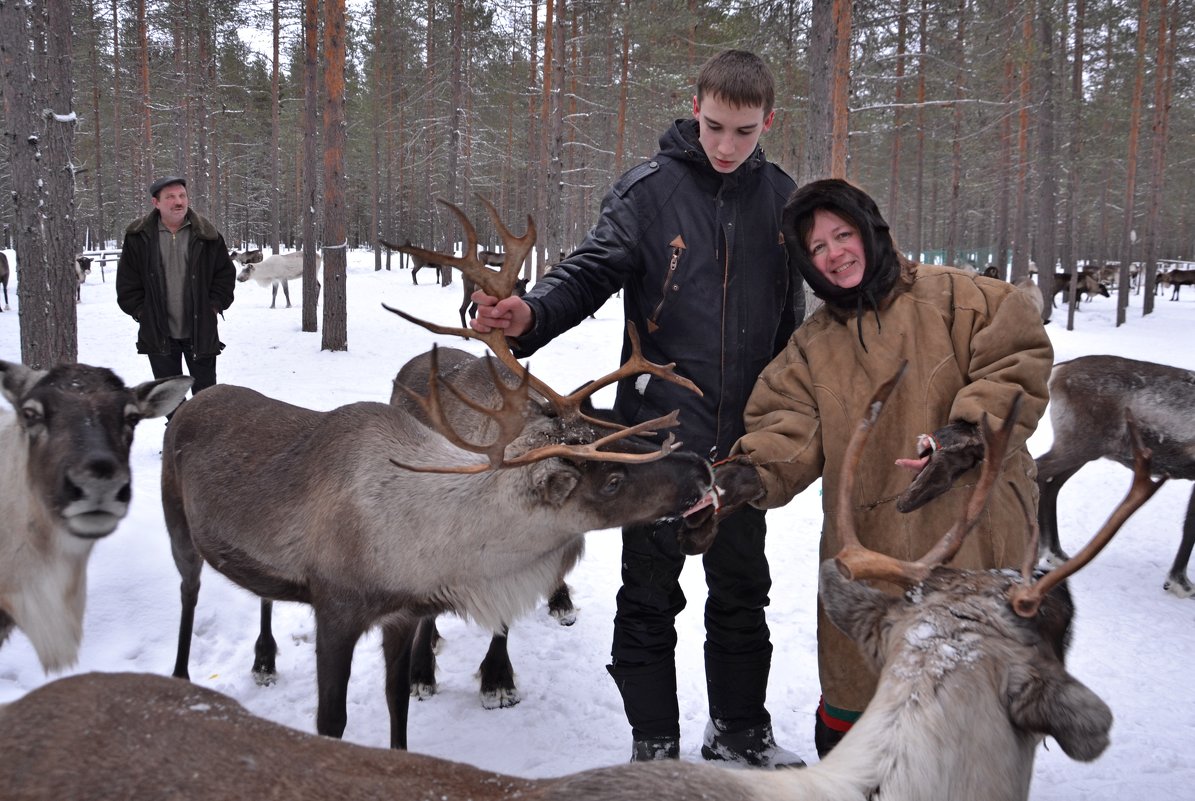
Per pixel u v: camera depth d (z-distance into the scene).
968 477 2.57
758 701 3.43
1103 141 29.50
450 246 28.17
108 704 1.72
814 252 2.68
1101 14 23.45
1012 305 2.57
